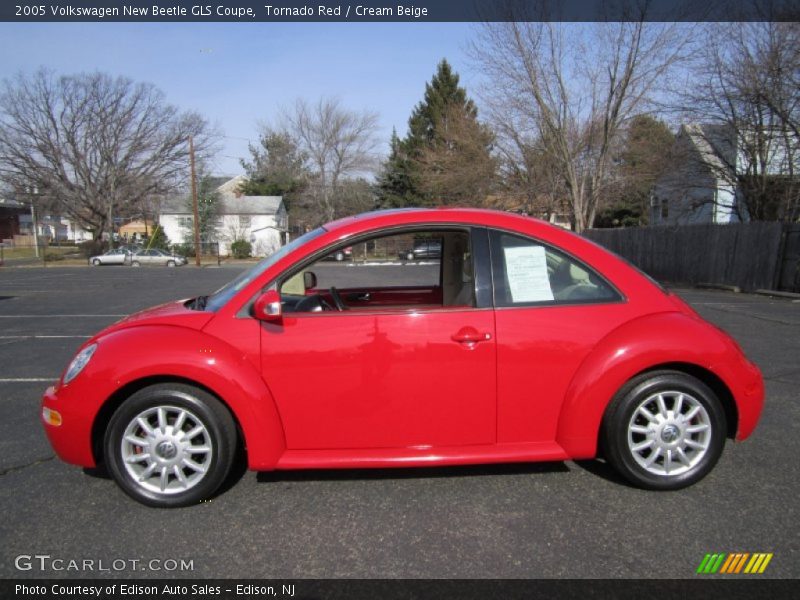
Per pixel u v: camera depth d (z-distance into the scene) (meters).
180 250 48.03
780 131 16.42
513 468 3.36
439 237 3.76
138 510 2.92
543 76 23.52
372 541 2.61
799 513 2.80
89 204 43.53
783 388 4.99
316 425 2.93
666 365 2.99
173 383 2.88
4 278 23.97
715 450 3.00
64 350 7.29
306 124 52.06
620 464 2.99
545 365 2.94
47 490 3.17
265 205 59.47
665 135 21.70
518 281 3.00
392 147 53.38
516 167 29.06
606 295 3.03
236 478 3.28
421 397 2.92
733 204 22.88
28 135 41.12
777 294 13.01
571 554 2.48
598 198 25.73
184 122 45.16
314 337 2.87
